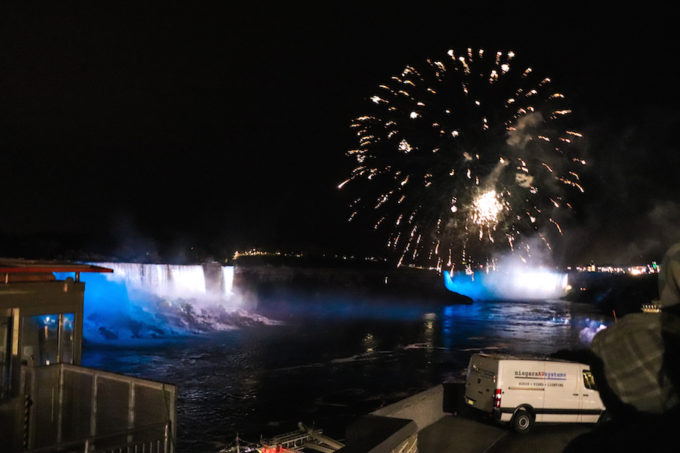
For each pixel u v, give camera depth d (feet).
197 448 83.76
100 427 37.88
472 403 47.60
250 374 146.82
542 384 46.01
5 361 41.45
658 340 4.14
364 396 122.11
